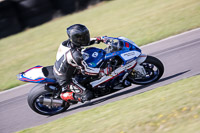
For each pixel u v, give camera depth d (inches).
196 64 908.0
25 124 853.8
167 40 1234.6
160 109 623.5
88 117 734.5
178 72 892.0
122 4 2394.2
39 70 839.1
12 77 1333.7
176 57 1024.9
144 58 802.8
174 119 561.3
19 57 1685.5
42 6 2418.8
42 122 838.5
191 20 1413.6
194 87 691.4
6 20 2325.3
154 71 860.0
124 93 870.4
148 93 773.3
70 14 2532.0
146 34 1413.6
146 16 1792.6
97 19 2071.9
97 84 811.4
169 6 1891.0
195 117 542.9
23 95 1059.9
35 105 845.2
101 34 1651.1
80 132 646.5
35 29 2348.7
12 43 2100.1
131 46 800.3
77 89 808.9
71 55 721.0
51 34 2027.6
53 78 815.1
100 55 794.2
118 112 697.0
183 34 1247.5
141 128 569.6
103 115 712.4
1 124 889.5
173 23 1464.1
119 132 583.8
